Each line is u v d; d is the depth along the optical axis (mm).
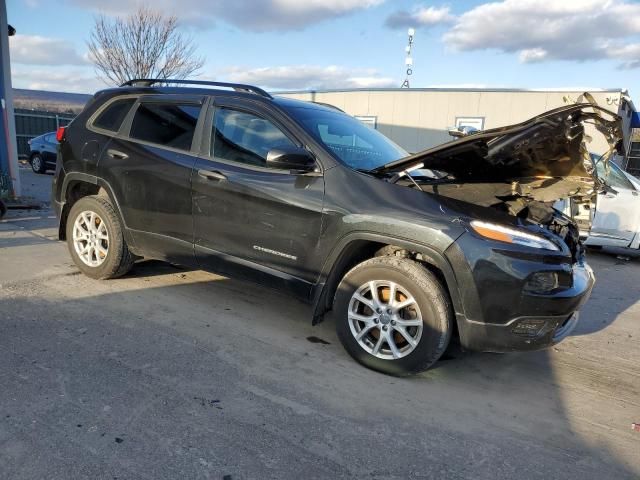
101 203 4531
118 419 2580
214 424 2602
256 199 3572
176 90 4266
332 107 4598
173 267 5289
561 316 3039
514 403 3094
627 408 3135
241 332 3799
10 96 8453
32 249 5742
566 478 2395
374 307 3258
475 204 3223
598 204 7977
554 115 2738
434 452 2521
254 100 3803
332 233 3293
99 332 3605
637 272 7352
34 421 2512
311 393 2990
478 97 16922
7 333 3479
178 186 3969
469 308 2982
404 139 18203
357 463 2389
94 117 4672
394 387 3146
